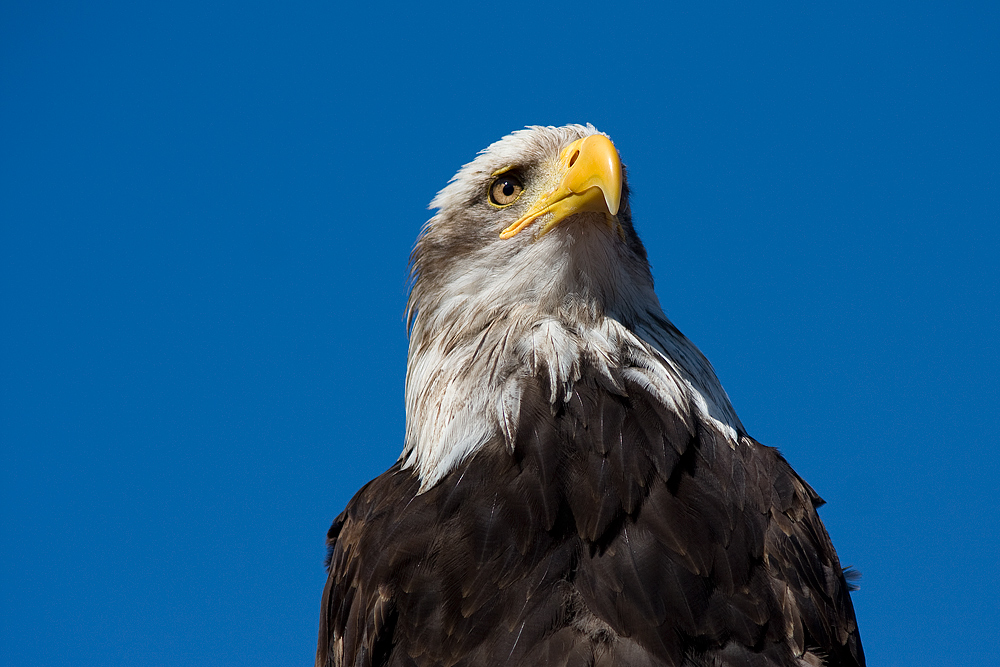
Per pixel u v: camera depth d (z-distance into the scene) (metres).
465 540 9.12
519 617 8.73
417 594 9.05
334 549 10.70
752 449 10.03
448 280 11.27
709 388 10.62
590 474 9.20
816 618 9.10
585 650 8.49
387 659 9.16
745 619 8.78
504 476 9.32
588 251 10.50
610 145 10.66
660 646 8.52
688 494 9.22
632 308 10.80
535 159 11.30
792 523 9.53
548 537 9.03
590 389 9.63
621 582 8.73
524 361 9.88
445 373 10.46
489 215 11.20
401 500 9.77
